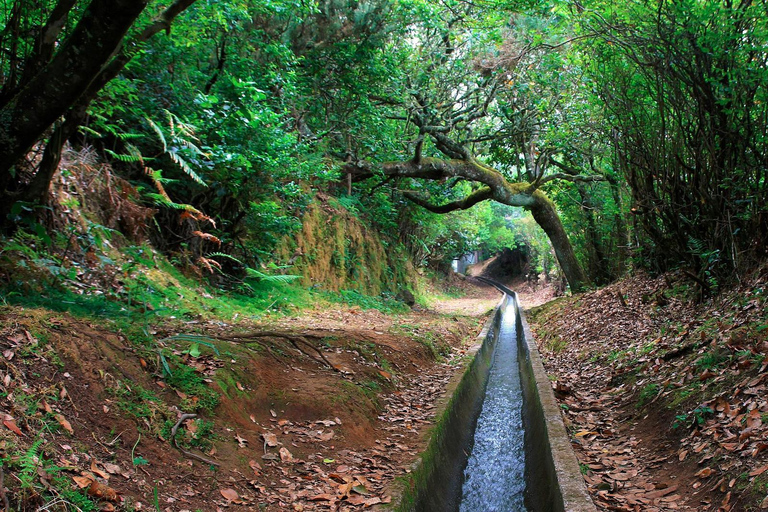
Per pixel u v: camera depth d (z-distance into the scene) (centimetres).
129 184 715
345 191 1728
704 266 757
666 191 839
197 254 852
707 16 632
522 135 1781
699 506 350
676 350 633
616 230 1572
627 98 852
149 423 343
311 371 571
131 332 427
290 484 374
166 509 286
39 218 545
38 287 456
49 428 278
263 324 699
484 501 523
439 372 812
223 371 450
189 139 776
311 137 1245
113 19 383
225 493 328
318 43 1221
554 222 1859
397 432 529
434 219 2564
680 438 452
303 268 1227
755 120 670
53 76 408
